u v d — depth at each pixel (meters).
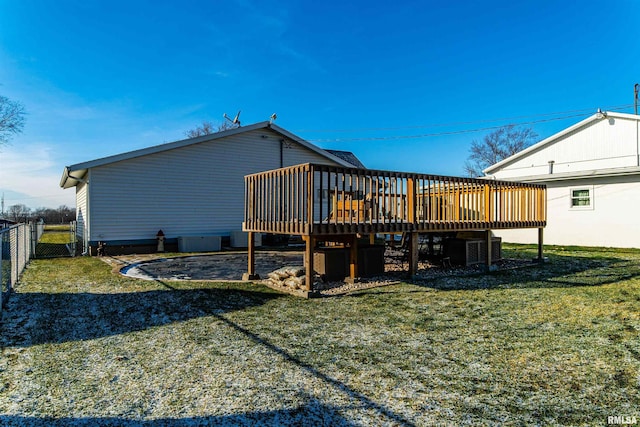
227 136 14.01
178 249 12.95
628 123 16.02
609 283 6.54
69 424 2.22
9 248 5.76
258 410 2.38
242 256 11.24
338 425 2.21
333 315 4.58
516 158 19.94
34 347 3.49
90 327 4.10
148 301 5.23
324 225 5.59
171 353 3.35
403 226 6.60
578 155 17.62
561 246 13.93
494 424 2.22
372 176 6.25
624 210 12.92
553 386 2.72
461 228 7.53
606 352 3.37
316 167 5.50
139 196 12.38
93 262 9.77
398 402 2.49
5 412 2.35
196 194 13.46
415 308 4.91
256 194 6.75
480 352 3.38
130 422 2.24
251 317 4.49
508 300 5.34
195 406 2.43
